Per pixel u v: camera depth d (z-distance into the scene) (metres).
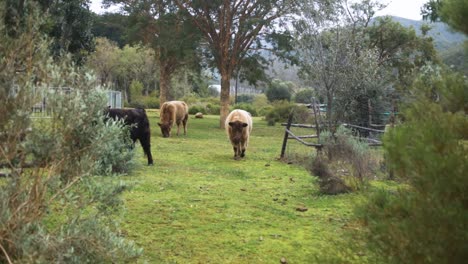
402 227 2.37
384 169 9.86
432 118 2.51
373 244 2.57
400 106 2.80
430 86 2.72
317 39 14.26
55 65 3.42
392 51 31.09
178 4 26.56
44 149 3.22
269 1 25.52
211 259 5.17
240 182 10.08
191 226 6.43
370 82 16.38
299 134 23.59
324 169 9.05
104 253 3.54
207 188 9.20
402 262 2.40
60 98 3.29
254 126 32.03
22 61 3.48
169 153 15.10
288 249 5.56
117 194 3.95
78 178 3.43
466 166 2.27
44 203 3.42
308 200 8.26
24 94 3.24
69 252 3.19
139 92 53.88
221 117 28.66
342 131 12.65
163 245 5.57
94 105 3.47
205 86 66.44
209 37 28.06
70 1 18.00
